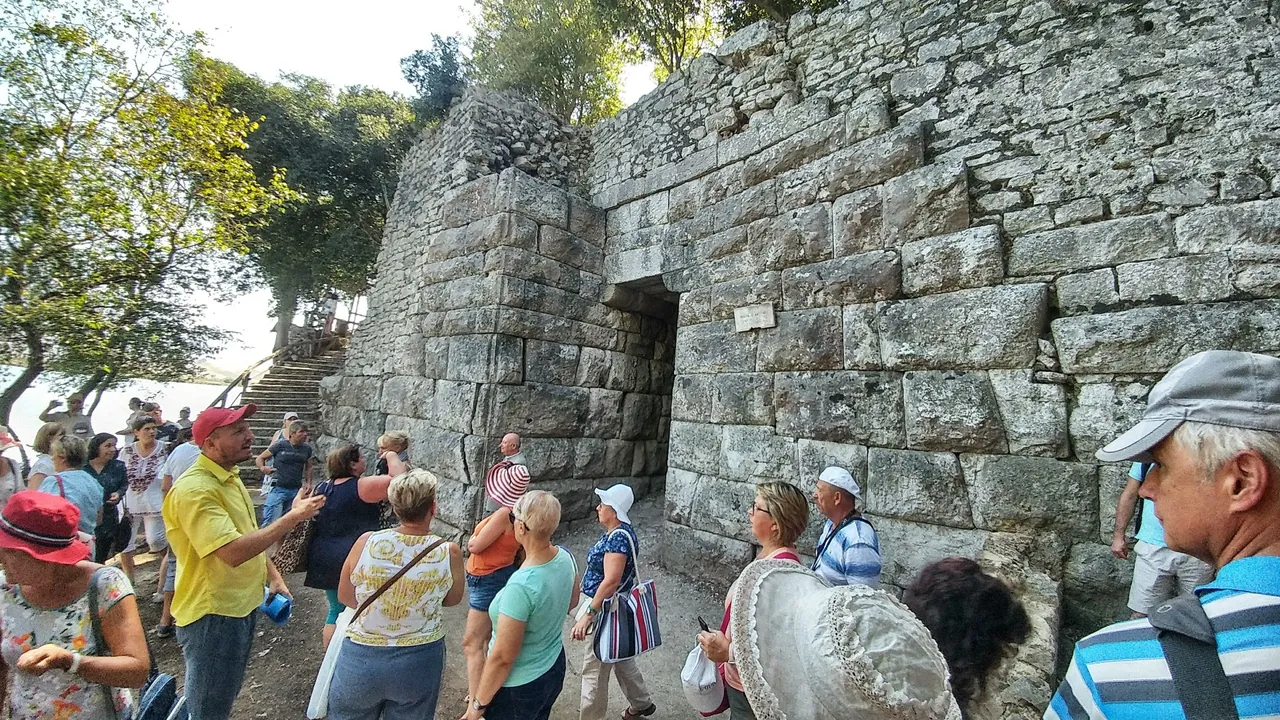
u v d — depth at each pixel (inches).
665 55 409.4
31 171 292.0
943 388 139.1
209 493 93.2
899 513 142.2
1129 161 124.9
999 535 126.4
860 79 175.6
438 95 477.7
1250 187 110.0
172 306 439.5
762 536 84.7
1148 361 113.5
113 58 334.3
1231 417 34.8
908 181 151.6
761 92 200.7
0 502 146.9
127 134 342.3
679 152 229.5
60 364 367.9
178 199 373.4
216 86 390.6
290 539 129.8
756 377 179.3
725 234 199.0
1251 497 33.3
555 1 411.8
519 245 229.6
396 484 97.0
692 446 195.6
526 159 270.7
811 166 175.5
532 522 94.6
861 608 44.6
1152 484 39.8
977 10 154.7
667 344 289.6
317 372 596.7
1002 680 56.9
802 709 43.2
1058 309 127.9
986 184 144.3
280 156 583.2
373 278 645.3
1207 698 28.3
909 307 146.8
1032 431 125.9
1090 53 134.6
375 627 89.5
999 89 147.2
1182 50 123.0
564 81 449.4
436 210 310.2
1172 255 115.1
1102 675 33.4
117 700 72.9
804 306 170.1
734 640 49.6
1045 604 105.7
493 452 217.2
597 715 111.3
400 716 90.0
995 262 134.9
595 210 259.8
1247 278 106.3
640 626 111.6
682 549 192.2
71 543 68.1
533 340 231.9
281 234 599.5
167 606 156.8
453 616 174.7
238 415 99.8
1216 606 31.7
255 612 101.0
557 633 94.2
